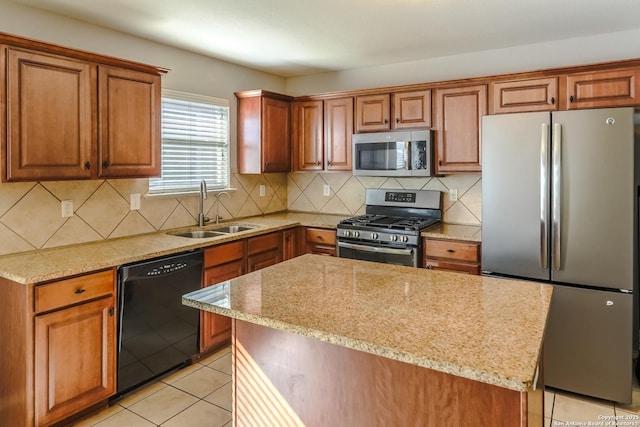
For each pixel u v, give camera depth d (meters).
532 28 3.07
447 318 1.50
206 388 2.78
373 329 1.39
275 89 4.58
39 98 2.34
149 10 2.71
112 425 2.37
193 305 1.68
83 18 2.84
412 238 3.40
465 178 3.81
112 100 2.70
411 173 3.63
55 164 2.42
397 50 3.61
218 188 3.96
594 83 2.89
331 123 4.11
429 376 1.37
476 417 1.31
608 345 2.61
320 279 2.02
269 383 1.70
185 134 3.66
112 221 3.11
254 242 3.54
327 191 4.55
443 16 2.82
